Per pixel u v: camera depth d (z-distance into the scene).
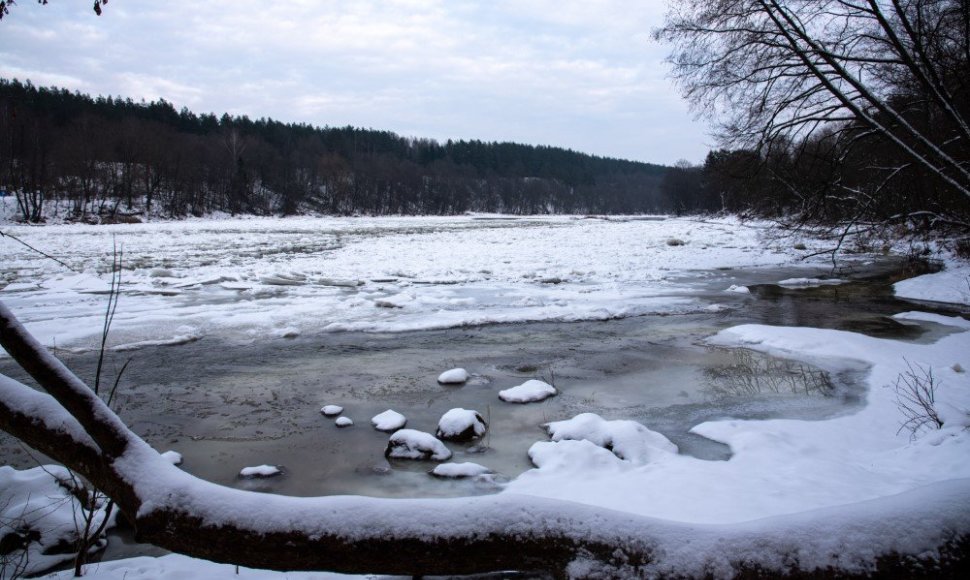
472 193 132.88
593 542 1.85
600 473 5.69
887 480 5.14
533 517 1.92
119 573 3.85
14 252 27.27
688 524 1.89
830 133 11.20
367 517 1.91
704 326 13.28
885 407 7.53
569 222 70.75
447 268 23.16
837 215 12.45
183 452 6.54
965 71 9.76
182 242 34.78
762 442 6.36
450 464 5.94
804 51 10.11
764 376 9.30
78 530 4.40
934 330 12.39
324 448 6.65
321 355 10.80
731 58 11.82
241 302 15.68
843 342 10.94
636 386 8.95
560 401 8.29
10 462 6.20
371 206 104.75
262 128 118.88
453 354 10.91
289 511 1.91
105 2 2.91
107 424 2.03
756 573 1.70
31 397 2.18
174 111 115.88
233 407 8.03
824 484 5.05
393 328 12.84
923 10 10.04
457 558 1.87
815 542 1.73
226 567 3.92
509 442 6.80
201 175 79.94
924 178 11.33
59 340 11.46
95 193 67.69
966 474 4.94
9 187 56.81
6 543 4.28
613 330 12.91
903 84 10.86
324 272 21.75
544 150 189.12
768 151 12.45
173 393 8.63
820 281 20.36
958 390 7.79
